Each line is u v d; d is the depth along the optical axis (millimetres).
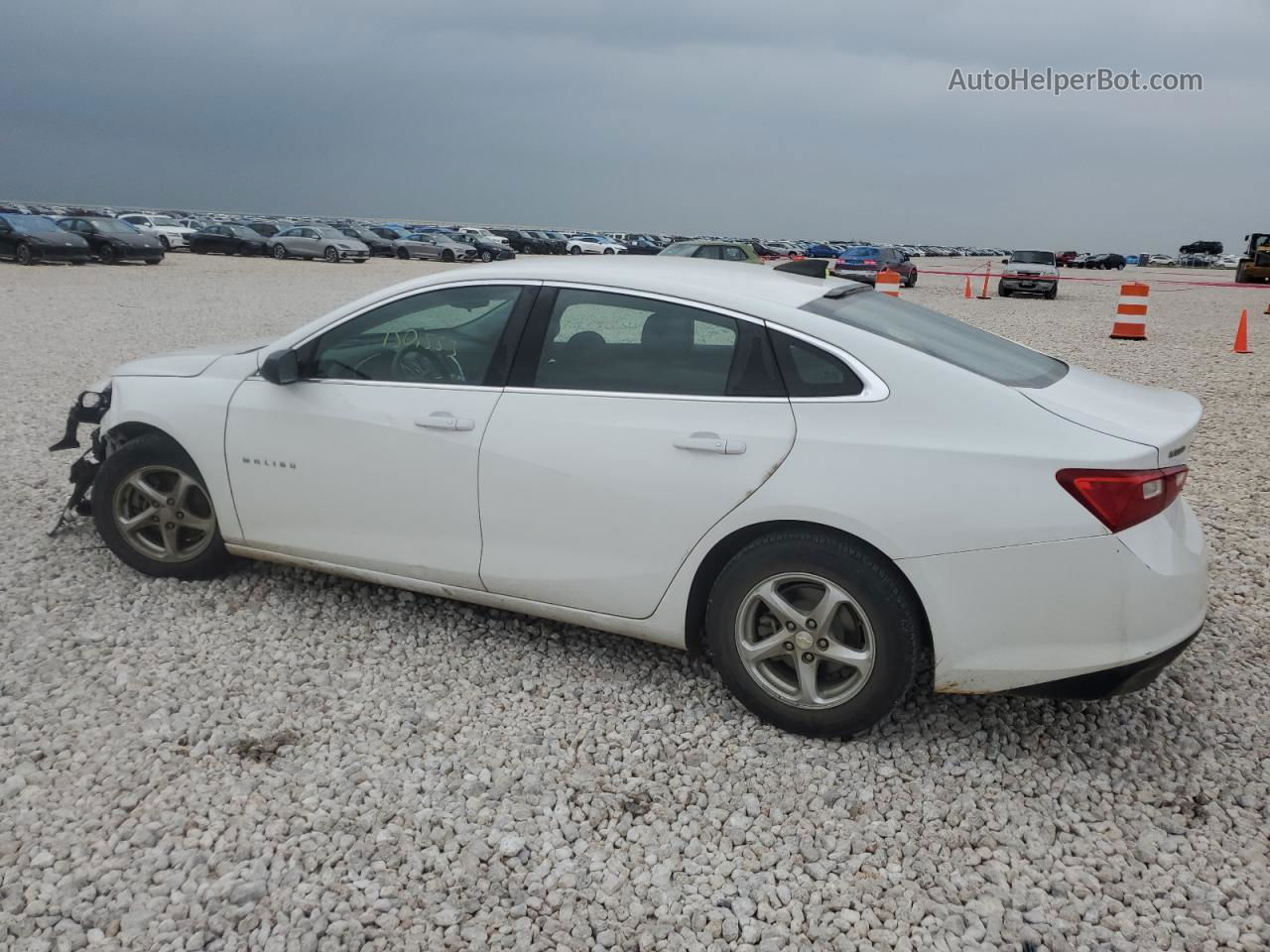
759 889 2586
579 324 3447
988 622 2904
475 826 2793
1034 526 2820
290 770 3018
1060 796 3021
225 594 4258
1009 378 3125
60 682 3477
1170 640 2875
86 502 4738
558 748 3205
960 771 3129
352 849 2664
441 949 2338
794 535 3088
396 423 3637
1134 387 3564
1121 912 2521
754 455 3092
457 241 48938
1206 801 3008
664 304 3348
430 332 3689
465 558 3619
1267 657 3965
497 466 3459
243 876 2537
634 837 2781
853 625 3094
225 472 4008
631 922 2453
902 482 2920
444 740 3227
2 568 4438
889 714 3346
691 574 3250
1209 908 2543
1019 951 2395
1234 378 11656
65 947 2287
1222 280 56062
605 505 3309
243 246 41281
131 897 2453
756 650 3221
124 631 3896
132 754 3061
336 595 4297
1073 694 2963
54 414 7848
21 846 2625
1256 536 5445
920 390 3000
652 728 3338
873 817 2895
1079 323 19875
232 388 4012
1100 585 2811
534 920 2451
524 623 4105
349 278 29438
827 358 3113
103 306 17344
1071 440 2861
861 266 34125
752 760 3156
